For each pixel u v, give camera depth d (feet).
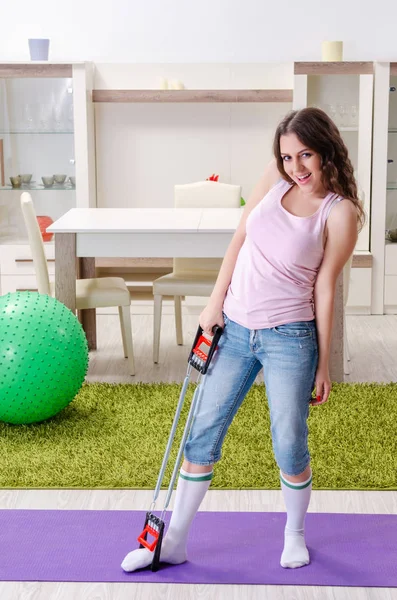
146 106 19.26
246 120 19.27
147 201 19.66
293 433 7.92
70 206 19.03
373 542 8.89
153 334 16.01
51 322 11.82
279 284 7.75
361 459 10.89
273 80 18.95
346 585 8.09
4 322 11.68
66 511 9.59
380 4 19.10
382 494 10.02
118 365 15.28
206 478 8.25
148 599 7.88
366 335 17.29
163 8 19.24
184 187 16.93
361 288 18.79
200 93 18.75
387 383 13.99
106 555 8.63
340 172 7.50
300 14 19.15
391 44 19.22
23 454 11.07
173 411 12.67
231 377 8.01
